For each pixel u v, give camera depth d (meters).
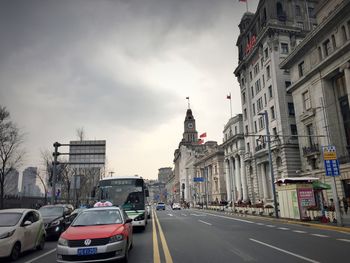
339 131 32.81
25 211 11.86
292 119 43.16
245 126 56.28
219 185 80.69
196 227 19.95
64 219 16.28
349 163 29.56
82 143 28.06
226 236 14.80
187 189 123.25
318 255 9.48
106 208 10.61
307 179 24.09
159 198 191.75
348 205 28.08
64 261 8.21
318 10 36.09
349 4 28.52
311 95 35.72
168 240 13.77
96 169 46.62
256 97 51.44
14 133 35.38
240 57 59.19
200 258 9.41
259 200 47.44
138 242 13.42
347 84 29.88
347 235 14.58
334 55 30.80
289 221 22.67
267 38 46.31
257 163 49.62
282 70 44.50
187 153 126.12
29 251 12.13
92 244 8.30
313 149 34.97
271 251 10.38
